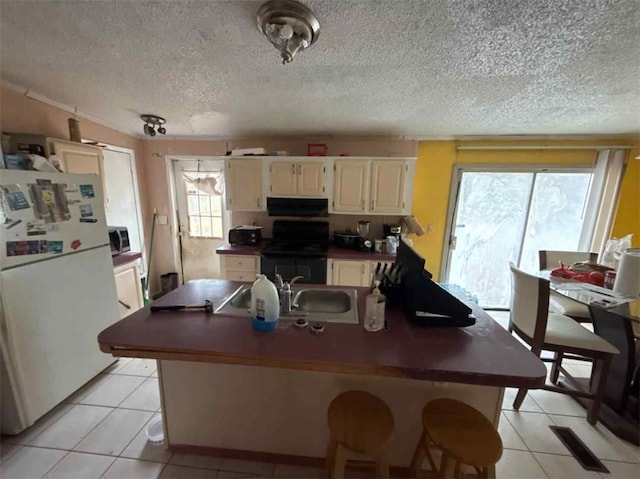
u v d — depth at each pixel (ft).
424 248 11.43
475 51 4.48
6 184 4.85
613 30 3.84
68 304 5.93
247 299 5.58
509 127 9.05
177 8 3.60
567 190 10.61
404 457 4.50
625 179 9.88
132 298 8.75
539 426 5.64
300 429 4.62
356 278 9.79
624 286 5.88
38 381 5.38
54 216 5.59
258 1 3.47
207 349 3.52
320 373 4.39
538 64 4.86
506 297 11.68
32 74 5.64
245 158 10.18
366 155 10.86
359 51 4.53
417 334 3.98
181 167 11.84
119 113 8.15
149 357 3.60
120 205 10.44
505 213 11.03
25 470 4.57
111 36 4.25
